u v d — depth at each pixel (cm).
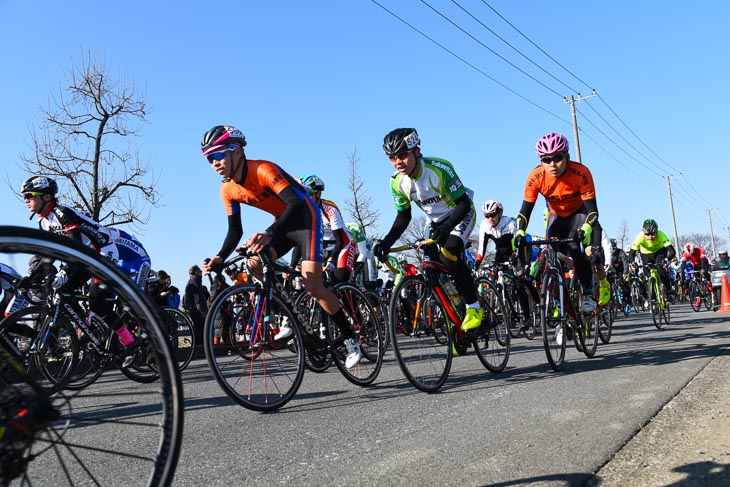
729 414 263
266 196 373
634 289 1193
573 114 2669
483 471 204
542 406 303
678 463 203
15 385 139
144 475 211
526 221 491
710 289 1214
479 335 422
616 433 243
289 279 431
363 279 709
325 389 402
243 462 231
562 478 193
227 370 342
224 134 353
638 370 404
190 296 883
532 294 687
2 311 384
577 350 504
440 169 407
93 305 395
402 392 374
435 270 401
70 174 1312
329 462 225
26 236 129
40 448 143
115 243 515
